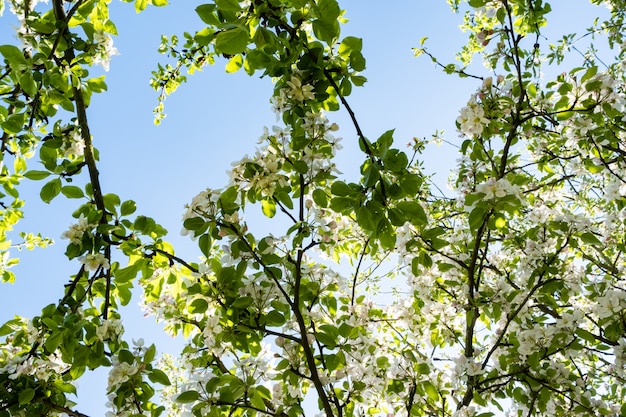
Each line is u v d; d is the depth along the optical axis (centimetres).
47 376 270
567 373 343
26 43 314
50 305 271
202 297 294
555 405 348
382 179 240
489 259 461
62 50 319
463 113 322
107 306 283
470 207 273
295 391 307
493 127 325
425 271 411
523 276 363
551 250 370
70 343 257
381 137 251
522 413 366
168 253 285
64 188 285
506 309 363
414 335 417
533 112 339
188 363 331
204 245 259
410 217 248
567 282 354
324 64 276
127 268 283
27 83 296
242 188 260
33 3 405
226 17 253
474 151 351
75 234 266
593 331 432
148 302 335
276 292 292
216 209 259
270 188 257
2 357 286
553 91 377
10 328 282
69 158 332
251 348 309
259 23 259
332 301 316
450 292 404
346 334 304
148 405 277
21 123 333
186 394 274
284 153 272
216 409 280
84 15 336
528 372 341
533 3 345
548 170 461
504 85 327
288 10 257
